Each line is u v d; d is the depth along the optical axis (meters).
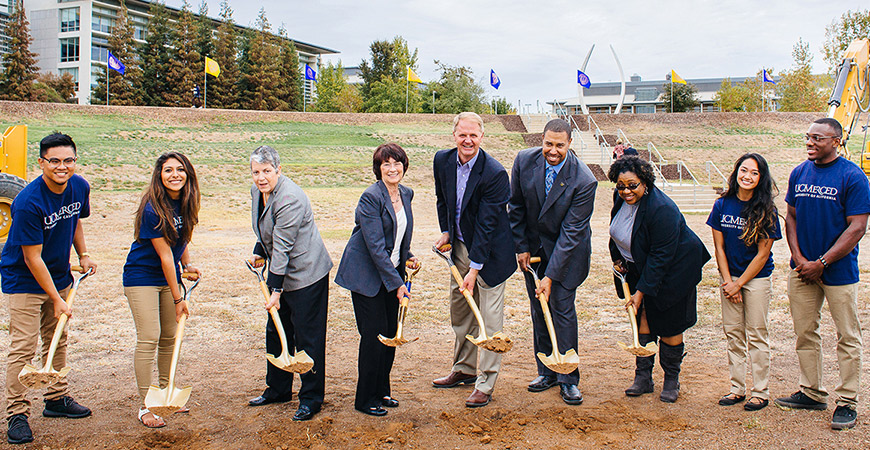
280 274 4.03
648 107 82.19
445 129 36.97
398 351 5.97
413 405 4.42
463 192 4.46
